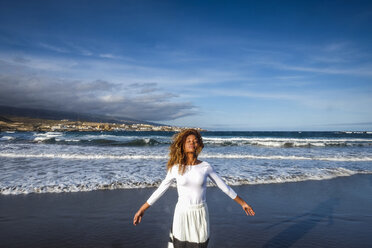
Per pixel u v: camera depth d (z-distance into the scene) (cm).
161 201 514
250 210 207
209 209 469
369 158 1290
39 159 1166
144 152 1530
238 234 356
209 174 200
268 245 322
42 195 549
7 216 420
